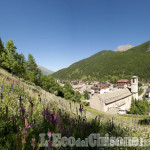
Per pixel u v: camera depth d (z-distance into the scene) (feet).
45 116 11.34
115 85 496.64
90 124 13.67
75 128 11.36
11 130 9.36
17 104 15.81
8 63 84.79
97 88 395.34
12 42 87.40
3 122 9.84
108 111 131.85
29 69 178.50
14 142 7.61
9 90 23.08
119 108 149.69
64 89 163.84
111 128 16.33
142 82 577.02
